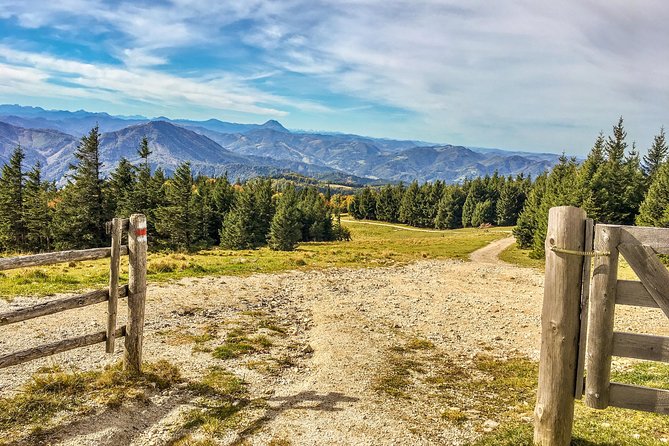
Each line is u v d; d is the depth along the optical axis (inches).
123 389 275.3
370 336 496.1
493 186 5920.3
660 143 3321.9
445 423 256.1
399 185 6540.4
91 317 475.5
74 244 2476.6
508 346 478.3
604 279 186.4
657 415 251.1
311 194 5438.0
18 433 219.6
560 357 194.9
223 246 3024.1
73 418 238.4
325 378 336.8
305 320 567.8
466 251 2250.2
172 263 957.8
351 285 914.1
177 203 2655.0
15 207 2667.3
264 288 796.0
